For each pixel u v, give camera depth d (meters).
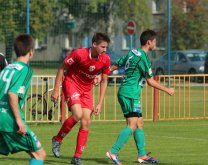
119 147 24.95
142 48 25.22
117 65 25.48
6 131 18.56
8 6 65.81
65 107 41.03
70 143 31.56
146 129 37.53
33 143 18.75
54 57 112.31
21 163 25.33
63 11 87.62
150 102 55.72
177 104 54.38
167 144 31.19
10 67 18.53
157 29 101.25
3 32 65.50
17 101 18.28
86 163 25.55
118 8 92.38
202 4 92.75
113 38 99.38
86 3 87.69
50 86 53.69
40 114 41.03
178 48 93.00
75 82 24.77
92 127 38.75
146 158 25.70
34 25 75.44
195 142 31.92
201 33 92.94
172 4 92.75
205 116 44.78
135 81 25.22
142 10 96.88
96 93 54.66
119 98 25.41
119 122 41.88
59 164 25.17
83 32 90.81
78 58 24.33
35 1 73.94
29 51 18.70
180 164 25.48
